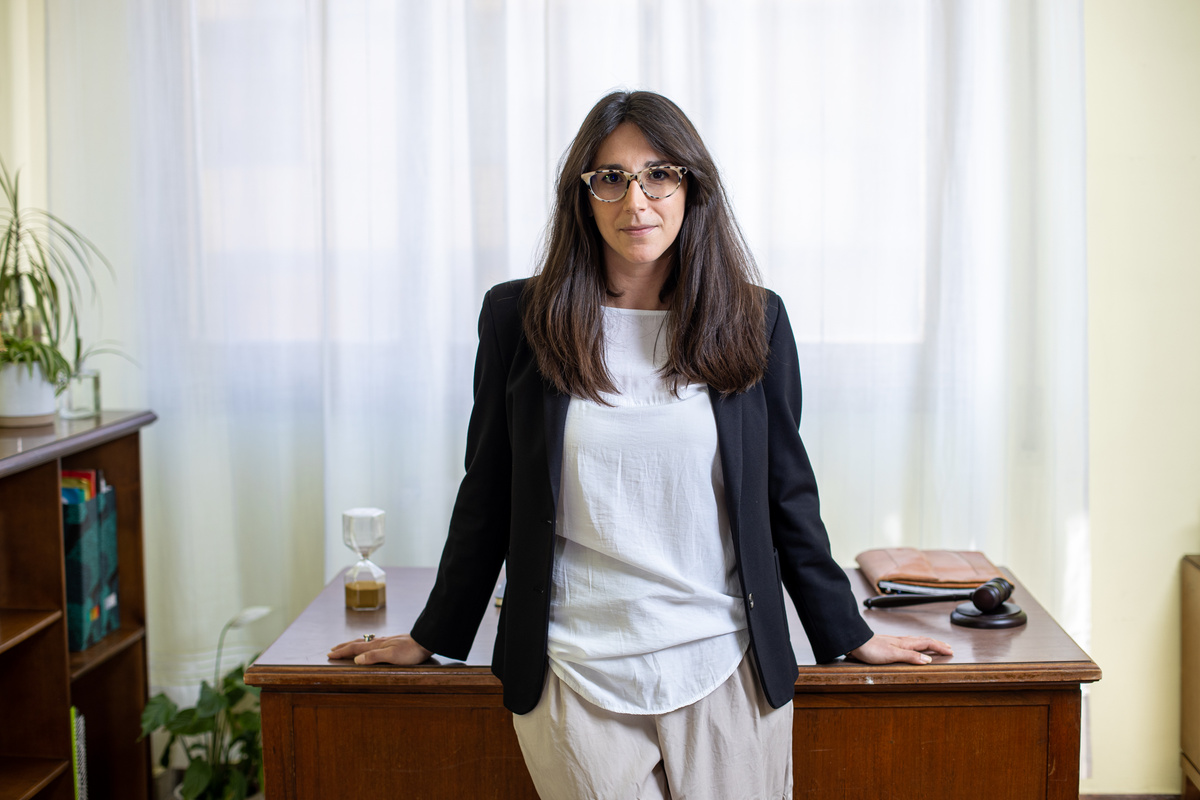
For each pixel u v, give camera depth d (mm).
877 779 1738
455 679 1692
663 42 2416
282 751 1753
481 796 1753
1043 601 2516
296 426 2660
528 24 2473
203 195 2555
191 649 2605
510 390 1454
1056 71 2414
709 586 1403
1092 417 2572
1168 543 2588
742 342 1409
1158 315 2537
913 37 2420
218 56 2523
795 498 1540
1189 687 2551
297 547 2697
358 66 2457
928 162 2436
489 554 1561
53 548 2088
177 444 2557
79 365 2348
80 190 2527
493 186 2461
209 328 2566
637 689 1368
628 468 1364
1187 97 2482
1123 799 2633
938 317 2461
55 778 2139
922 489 2523
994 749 1731
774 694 1411
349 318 2508
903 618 1927
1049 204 2443
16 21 2559
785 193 2455
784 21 2416
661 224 1357
